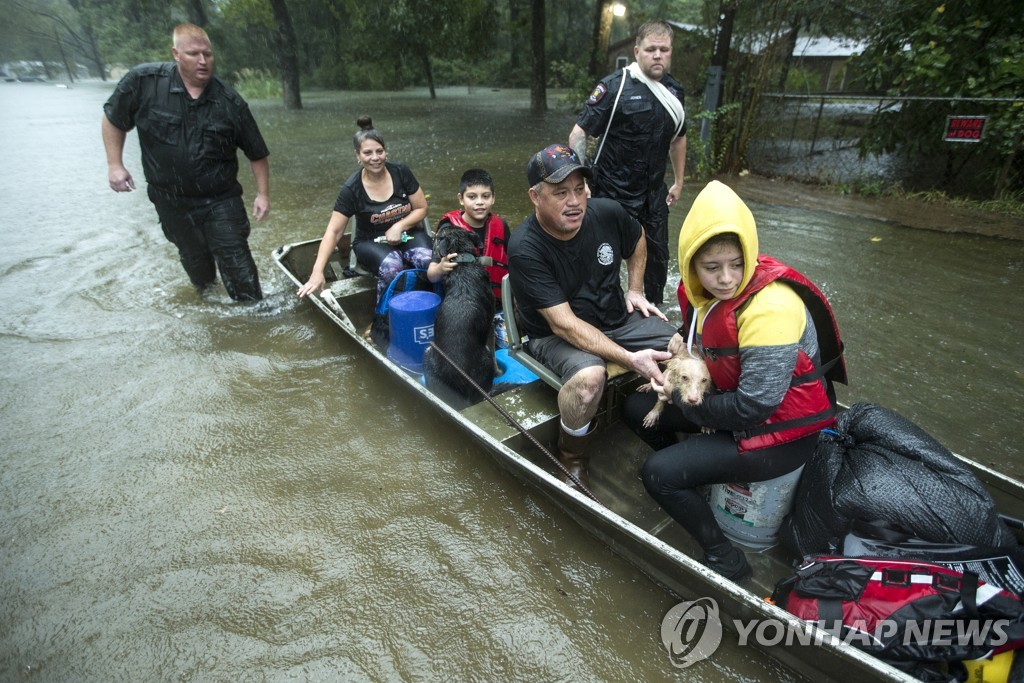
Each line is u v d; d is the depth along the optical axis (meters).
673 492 2.55
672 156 4.98
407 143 15.09
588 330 3.13
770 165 11.39
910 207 8.68
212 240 5.39
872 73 9.61
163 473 3.54
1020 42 8.01
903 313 5.32
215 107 4.96
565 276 3.23
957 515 2.15
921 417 3.89
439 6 20.72
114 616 2.65
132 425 3.98
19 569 2.90
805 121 13.88
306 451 3.72
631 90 4.41
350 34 34.84
